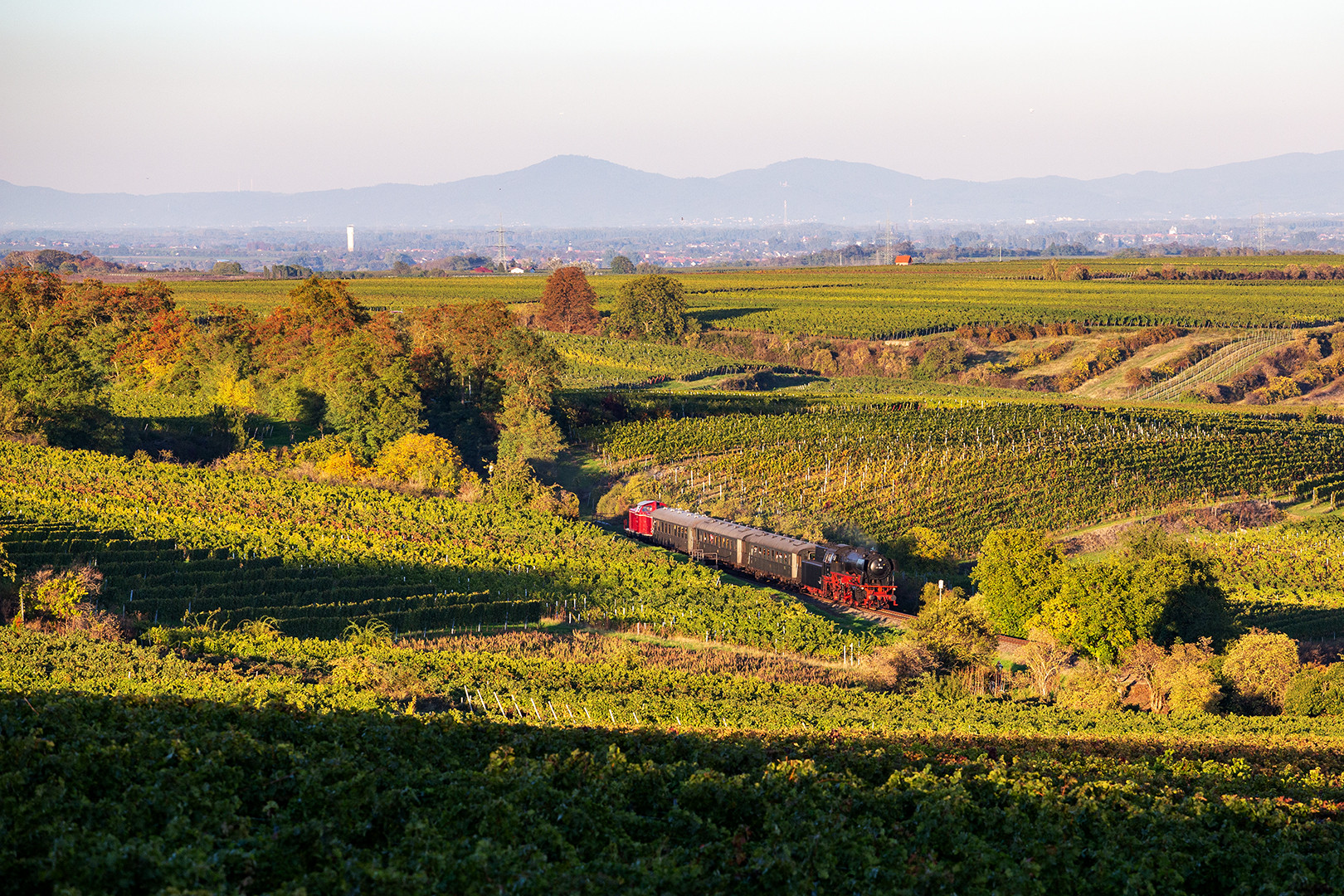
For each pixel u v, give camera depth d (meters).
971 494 101.50
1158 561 68.12
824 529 87.88
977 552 91.38
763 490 100.94
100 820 24.23
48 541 65.56
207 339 130.88
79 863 21.20
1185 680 58.31
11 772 25.80
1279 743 47.22
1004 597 71.56
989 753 40.41
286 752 30.11
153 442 105.50
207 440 108.75
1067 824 30.05
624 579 72.88
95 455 91.00
